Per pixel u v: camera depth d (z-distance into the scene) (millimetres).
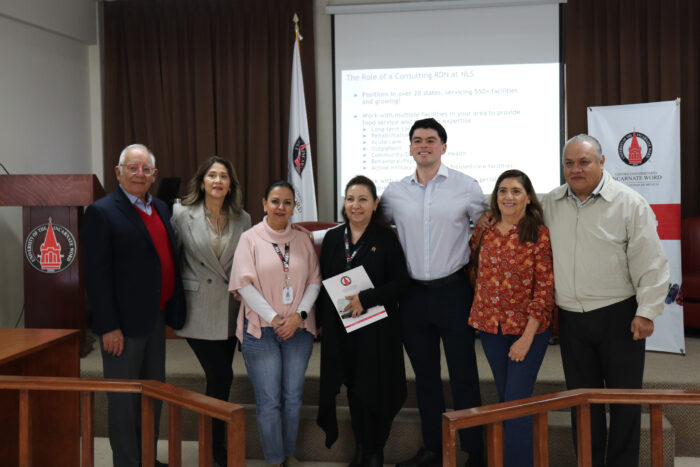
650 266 1957
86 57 4762
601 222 2033
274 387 2219
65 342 2340
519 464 2047
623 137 3518
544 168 4398
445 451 1295
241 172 4660
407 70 4508
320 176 4809
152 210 2326
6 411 2334
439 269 2256
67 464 2393
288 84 4633
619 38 4266
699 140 4188
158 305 2207
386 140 4566
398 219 2355
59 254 3203
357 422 2332
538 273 2059
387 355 2238
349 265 2248
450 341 2275
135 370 2205
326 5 4699
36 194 3158
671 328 3330
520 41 4375
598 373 2137
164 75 4664
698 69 4176
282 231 2283
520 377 2045
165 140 4695
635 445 2059
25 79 4078
